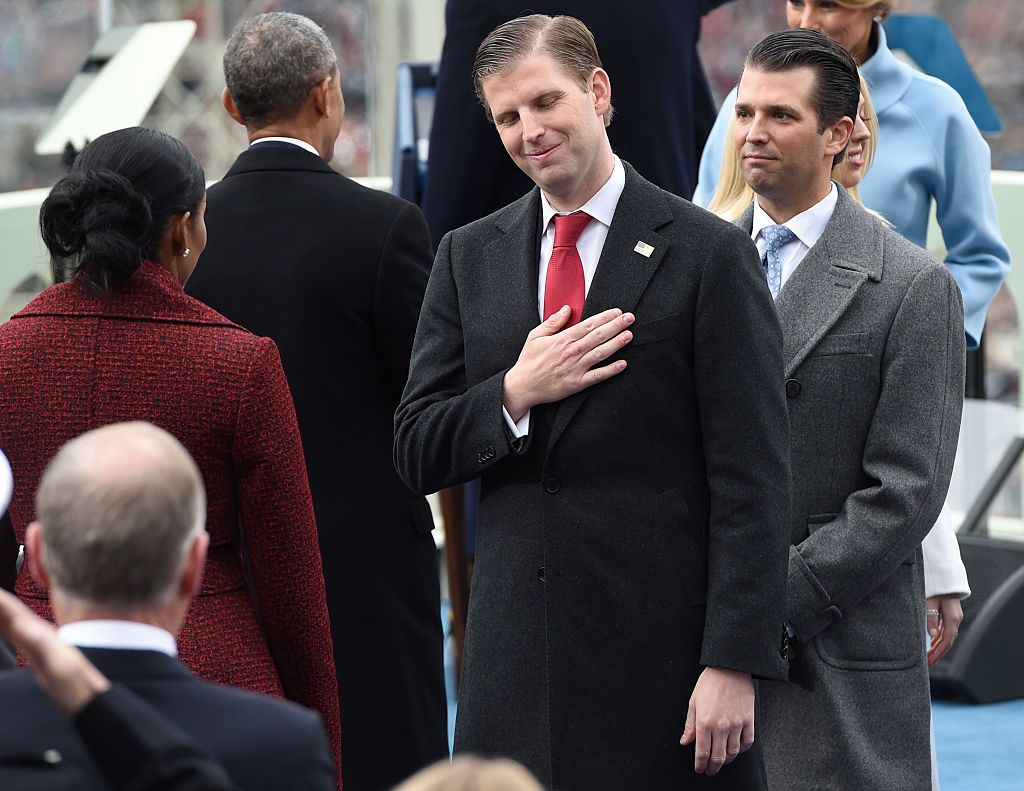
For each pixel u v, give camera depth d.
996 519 22.67
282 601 10.29
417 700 13.01
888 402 11.52
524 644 10.49
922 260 11.83
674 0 16.16
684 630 10.30
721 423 10.20
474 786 5.43
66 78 39.97
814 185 12.01
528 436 10.42
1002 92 41.25
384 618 12.84
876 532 11.30
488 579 10.72
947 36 21.45
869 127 13.12
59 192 9.96
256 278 12.78
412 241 12.99
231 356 10.03
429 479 10.80
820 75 11.77
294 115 13.23
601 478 10.35
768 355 10.34
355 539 12.74
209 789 6.33
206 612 10.02
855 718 11.50
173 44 22.69
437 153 15.93
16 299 22.39
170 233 10.27
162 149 10.26
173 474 7.20
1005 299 30.33
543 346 10.34
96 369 9.97
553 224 10.88
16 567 10.66
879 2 15.47
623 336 10.26
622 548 10.30
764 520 10.11
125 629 7.21
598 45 15.71
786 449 10.34
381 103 28.55
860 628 11.57
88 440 7.27
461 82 15.70
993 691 19.94
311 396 12.68
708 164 15.61
